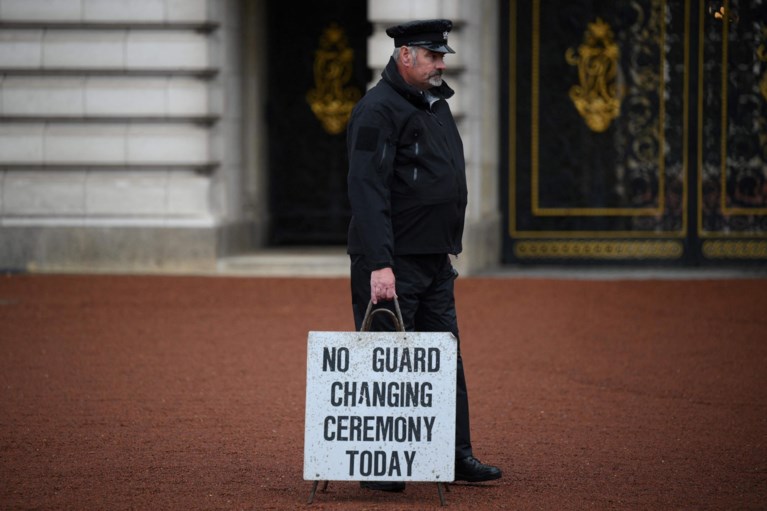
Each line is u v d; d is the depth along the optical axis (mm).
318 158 44250
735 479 17688
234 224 40750
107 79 39031
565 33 41656
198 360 26266
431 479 16391
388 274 16484
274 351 27172
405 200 16875
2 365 25797
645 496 16859
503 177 42094
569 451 19297
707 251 41531
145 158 38938
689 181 41406
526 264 42000
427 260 17141
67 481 17531
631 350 27453
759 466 18391
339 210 44344
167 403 22469
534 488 17312
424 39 16688
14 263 39344
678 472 18078
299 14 44031
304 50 44125
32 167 39344
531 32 41750
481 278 38750
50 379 24484
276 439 19984
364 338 16406
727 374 25016
